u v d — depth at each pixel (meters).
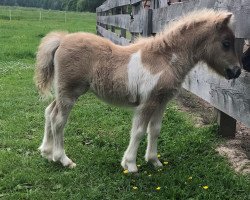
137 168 1.13
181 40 1.09
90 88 1.14
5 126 1.50
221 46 1.06
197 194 0.99
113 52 1.11
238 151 1.24
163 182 1.05
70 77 1.10
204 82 1.37
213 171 1.11
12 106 1.78
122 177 1.08
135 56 1.10
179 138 1.35
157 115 1.13
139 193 1.00
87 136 1.42
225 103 1.20
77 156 1.24
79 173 1.12
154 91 1.08
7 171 1.13
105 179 1.08
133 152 1.11
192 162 1.17
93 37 1.13
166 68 1.08
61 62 1.10
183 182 1.04
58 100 1.13
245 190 0.99
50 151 1.20
